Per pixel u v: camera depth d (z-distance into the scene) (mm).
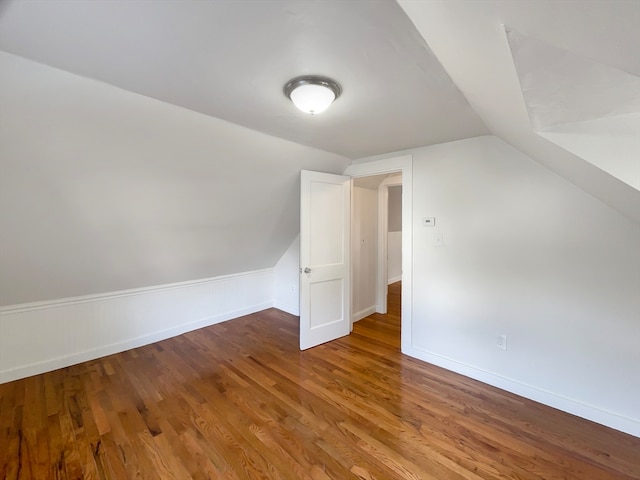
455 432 1877
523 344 2256
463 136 2410
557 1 500
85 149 1838
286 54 1286
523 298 2244
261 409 2111
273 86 1587
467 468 1600
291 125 2182
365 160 3227
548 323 2141
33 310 2598
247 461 1643
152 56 1317
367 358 2936
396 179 4312
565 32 614
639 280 1812
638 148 1229
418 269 2855
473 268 2490
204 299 3822
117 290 3064
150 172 2203
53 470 1577
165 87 1605
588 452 1715
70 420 1982
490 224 2381
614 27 511
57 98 1540
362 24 1072
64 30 1139
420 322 2873
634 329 1837
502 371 2363
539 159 2004
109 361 2879
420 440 1807
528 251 2209
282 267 4508
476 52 936
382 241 4422
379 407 2135
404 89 1590
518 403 2180
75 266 2553
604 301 1927
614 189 1431
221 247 3486
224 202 2881
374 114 1947
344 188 3416
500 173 2316
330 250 3330
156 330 3379
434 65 1342
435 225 2703
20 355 2541
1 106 1473
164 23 1088
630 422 1854
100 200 2188
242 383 2469
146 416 2029
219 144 2271
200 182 2521
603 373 1942
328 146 2740
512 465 1621
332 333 3398
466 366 2570
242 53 1283
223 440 1803
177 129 1996
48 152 1752
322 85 1501
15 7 1000
